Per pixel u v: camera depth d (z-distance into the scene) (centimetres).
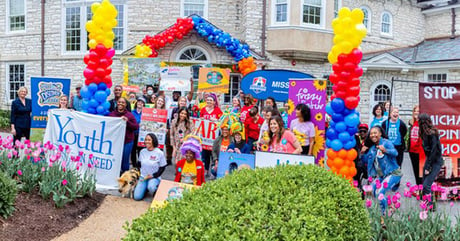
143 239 280
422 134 696
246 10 1700
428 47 2039
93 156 779
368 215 473
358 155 725
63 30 1880
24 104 953
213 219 299
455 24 2069
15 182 554
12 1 2014
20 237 503
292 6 1672
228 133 859
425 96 728
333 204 399
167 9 1777
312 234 326
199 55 1728
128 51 1590
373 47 1989
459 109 717
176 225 289
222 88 1312
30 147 668
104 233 554
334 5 1812
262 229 305
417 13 2158
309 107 731
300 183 423
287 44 1672
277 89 890
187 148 702
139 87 1431
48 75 1911
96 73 830
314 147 727
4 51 2033
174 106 1183
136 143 977
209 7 1783
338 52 697
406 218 501
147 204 696
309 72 1767
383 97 1939
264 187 396
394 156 671
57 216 576
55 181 628
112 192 760
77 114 784
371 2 1962
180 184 663
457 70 1825
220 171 685
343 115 700
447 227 482
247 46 1564
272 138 711
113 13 837
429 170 690
